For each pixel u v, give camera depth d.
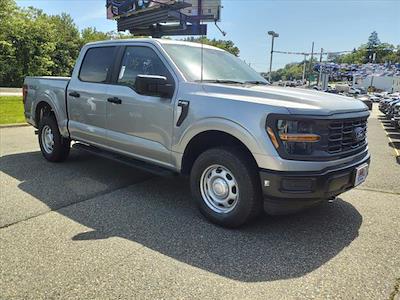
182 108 3.99
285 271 3.02
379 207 4.57
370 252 3.37
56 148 6.19
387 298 2.67
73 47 49.34
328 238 3.64
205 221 4.00
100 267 3.02
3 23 38.47
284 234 3.72
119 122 4.79
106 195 4.79
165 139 4.24
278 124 3.33
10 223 3.84
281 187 3.35
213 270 3.01
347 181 3.63
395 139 11.39
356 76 74.94
